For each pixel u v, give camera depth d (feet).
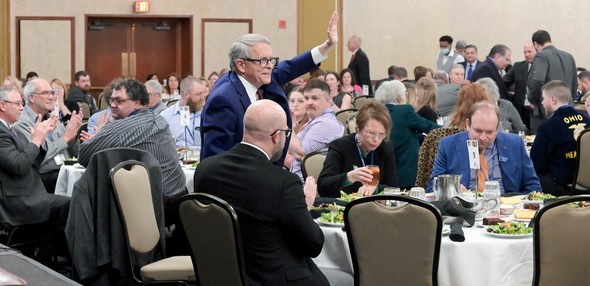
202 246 13.07
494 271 13.10
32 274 8.69
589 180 22.39
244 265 12.61
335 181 16.98
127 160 16.46
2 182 19.76
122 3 53.26
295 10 54.03
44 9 52.44
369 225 12.91
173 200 19.42
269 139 12.89
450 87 34.12
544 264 12.62
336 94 39.50
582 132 22.30
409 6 52.29
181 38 54.60
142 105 19.58
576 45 50.01
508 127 30.99
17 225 19.98
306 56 15.96
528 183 17.63
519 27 50.31
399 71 42.24
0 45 51.98
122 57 54.29
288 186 12.57
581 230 12.51
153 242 16.17
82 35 52.85
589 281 12.60
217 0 53.78
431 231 12.59
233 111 14.82
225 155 12.97
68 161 23.13
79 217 16.43
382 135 17.47
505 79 40.32
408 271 12.79
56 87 34.24
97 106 49.90
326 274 14.10
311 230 12.56
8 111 20.51
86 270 16.40
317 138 21.45
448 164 17.76
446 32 51.75
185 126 26.40
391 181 17.88
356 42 45.91
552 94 24.53
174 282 15.39
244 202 12.59
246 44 14.93
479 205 15.07
